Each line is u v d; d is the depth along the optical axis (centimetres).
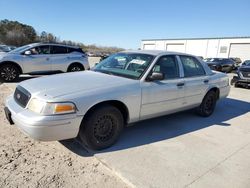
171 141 413
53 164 314
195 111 575
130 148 374
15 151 341
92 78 398
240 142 432
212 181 299
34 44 988
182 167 328
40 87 344
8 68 916
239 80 1125
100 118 350
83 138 347
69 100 314
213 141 428
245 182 303
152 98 410
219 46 3800
